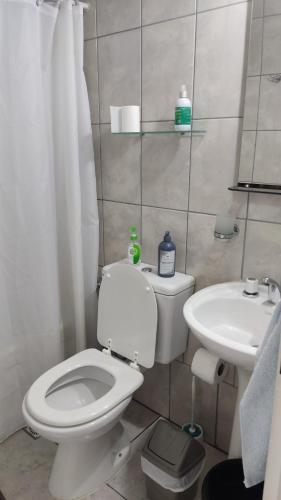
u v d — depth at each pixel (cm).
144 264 183
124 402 147
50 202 171
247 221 145
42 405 140
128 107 157
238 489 128
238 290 145
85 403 169
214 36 136
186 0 140
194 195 157
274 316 83
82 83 171
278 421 67
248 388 88
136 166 174
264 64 125
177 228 167
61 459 155
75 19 161
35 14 147
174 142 158
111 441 175
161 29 149
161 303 156
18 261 170
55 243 179
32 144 159
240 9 128
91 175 185
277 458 69
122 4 158
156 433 151
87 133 179
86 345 208
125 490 159
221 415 174
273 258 142
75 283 192
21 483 161
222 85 138
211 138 146
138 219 181
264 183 135
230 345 108
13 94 151
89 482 158
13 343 179
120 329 171
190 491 150
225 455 176
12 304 175
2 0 139
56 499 154
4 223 163
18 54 147
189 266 167
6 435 185
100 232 201
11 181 160
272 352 82
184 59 146
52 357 190
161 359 164
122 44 163
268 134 130
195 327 118
